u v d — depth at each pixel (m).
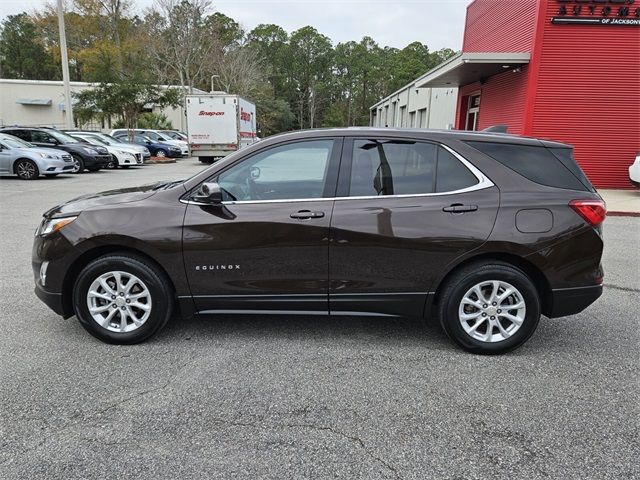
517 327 3.63
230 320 4.33
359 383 3.25
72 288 3.79
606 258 6.74
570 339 4.02
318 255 3.58
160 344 3.80
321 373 3.38
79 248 3.60
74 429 2.71
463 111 18.88
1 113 39.16
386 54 95.50
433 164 3.62
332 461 2.48
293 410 2.93
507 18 14.99
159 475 2.36
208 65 48.66
